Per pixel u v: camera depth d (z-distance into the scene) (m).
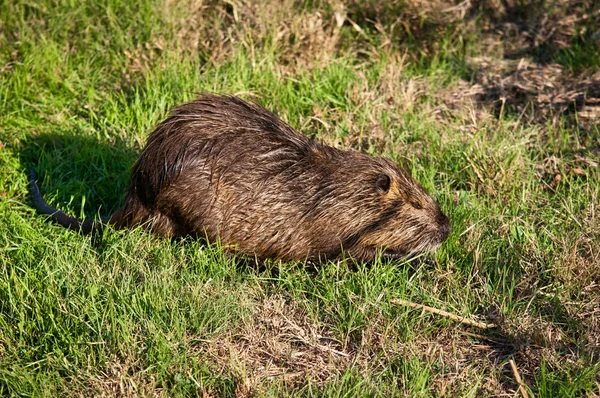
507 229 9.12
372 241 8.80
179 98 11.13
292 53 11.99
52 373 7.24
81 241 9.01
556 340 7.78
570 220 9.27
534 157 10.53
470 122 11.27
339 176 8.75
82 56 11.96
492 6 13.48
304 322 8.06
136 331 7.67
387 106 11.24
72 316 7.67
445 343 7.90
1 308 7.95
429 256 9.02
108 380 7.23
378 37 12.57
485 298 8.34
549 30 13.17
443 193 9.77
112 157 10.46
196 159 8.60
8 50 11.76
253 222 8.70
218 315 7.84
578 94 11.70
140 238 8.81
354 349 7.79
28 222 9.27
